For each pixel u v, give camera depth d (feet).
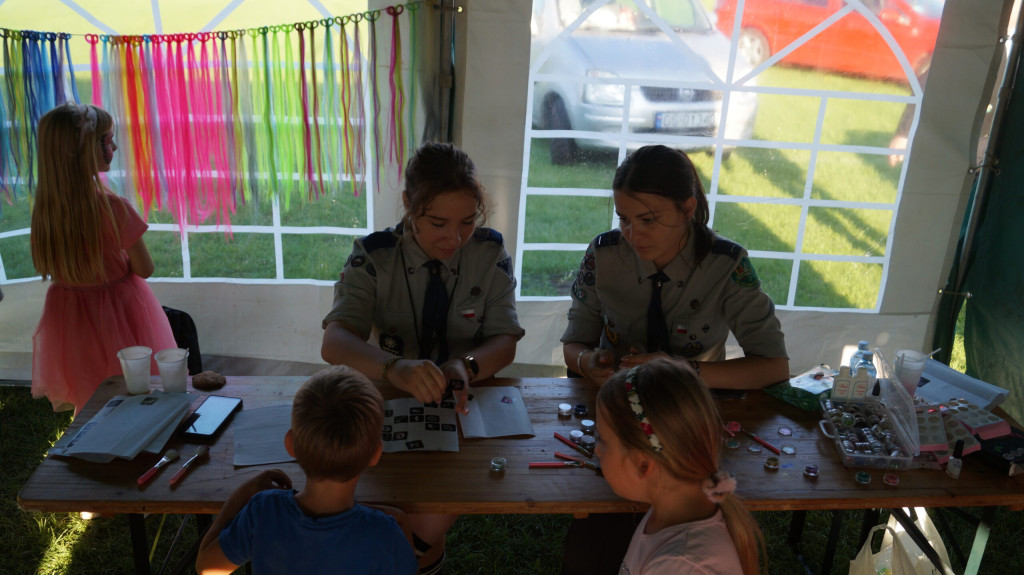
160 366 6.68
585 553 6.19
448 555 8.97
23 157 10.46
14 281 11.91
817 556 9.05
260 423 6.32
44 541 8.92
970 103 10.73
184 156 10.81
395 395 6.87
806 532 9.47
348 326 6.86
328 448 4.55
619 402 4.41
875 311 12.07
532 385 7.30
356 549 4.74
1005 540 9.45
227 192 11.11
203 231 11.66
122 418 6.20
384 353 6.50
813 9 10.75
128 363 6.57
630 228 6.47
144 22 10.72
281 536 4.75
